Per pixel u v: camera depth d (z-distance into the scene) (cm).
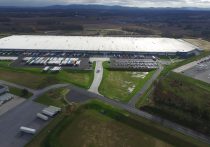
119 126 6794
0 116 7125
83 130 6538
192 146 6022
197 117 7312
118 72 11244
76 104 7881
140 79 10406
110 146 5919
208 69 11412
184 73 10844
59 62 12069
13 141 6022
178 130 6694
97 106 7806
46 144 5916
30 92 8756
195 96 8488
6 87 8694
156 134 6462
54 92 8800
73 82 9800
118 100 8362
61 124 6750
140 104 8119
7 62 12375
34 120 6975
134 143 6069
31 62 12081
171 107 7850
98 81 10000
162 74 10838
